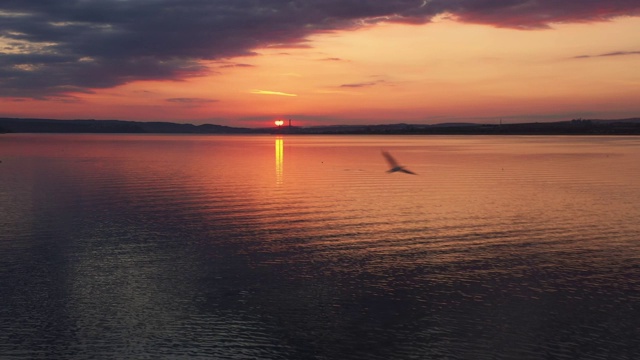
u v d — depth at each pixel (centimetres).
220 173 6225
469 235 2712
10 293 1911
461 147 14112
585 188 4522
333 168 6962
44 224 3003
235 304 1831
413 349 1536
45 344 1552
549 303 1820
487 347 1541
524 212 3341
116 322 1694
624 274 2089
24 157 9369
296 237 2686
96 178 5569
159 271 2156
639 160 7962
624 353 1500
